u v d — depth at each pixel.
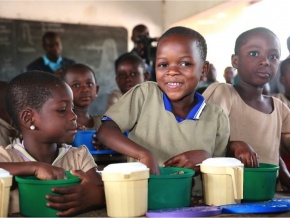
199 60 1.16
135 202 0.83
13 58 4.86
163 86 1.15
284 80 2.10
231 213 0.85
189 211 0.82
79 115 2.16
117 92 2.87
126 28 5.24
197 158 1.04
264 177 1.00
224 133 1.22
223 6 3.99
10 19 4.83
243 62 1.46
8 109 1.09
